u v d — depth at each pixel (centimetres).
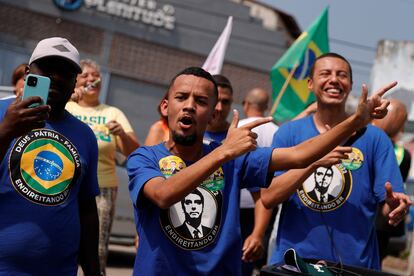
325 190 579
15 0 2952
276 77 1098
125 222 1246
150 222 464
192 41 3256
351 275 503
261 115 948
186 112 460
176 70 3241
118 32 3134
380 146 588
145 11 3173
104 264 817
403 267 1891
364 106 445
